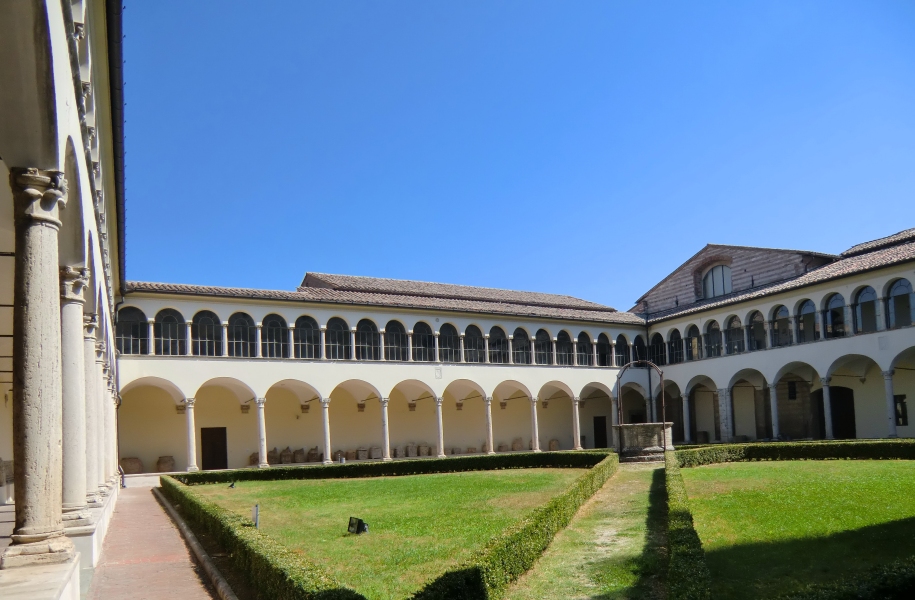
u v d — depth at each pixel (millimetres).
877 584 7125
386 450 40062
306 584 7953
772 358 40062
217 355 36000
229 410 40719
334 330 39625
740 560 10766
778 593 9078
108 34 11352
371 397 44938
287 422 42438
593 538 13133
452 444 48281
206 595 10500
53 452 8414
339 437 44094
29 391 8328
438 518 16578
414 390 45812
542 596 9414
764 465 26109
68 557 8234
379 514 17859
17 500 8281
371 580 10562
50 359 8445
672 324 47969
